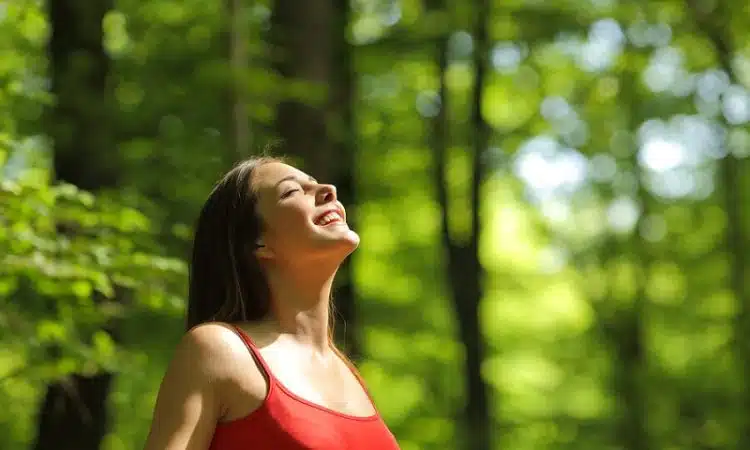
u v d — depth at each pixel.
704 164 17.91
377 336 17.00
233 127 8.55
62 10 8.60
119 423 11.65
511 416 19.08
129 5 10.68
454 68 15.99
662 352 19.58
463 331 14.32
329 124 8.76
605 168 17.64
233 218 2.55
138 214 5.39
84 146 8.43
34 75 9.14
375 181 15.59
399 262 17.00
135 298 5.78
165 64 9.95
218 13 10.17
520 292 19.28
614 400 18.25
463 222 16.28
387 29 13.25
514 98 16.77
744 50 16.83
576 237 18.58
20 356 6.08
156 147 9.24
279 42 8.93
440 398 16.91
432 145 14.53
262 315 2.53
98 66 8.71
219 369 2.29
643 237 17.80
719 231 18.06
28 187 4.79
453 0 13.18
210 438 2.29
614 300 18.22
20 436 10.77
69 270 5.00
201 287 2.61
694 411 17.47
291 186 2.53
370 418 2.42
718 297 18.38
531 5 13.98
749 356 17.17
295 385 2.34
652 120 16.84
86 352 5.79
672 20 15.62
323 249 2.46
